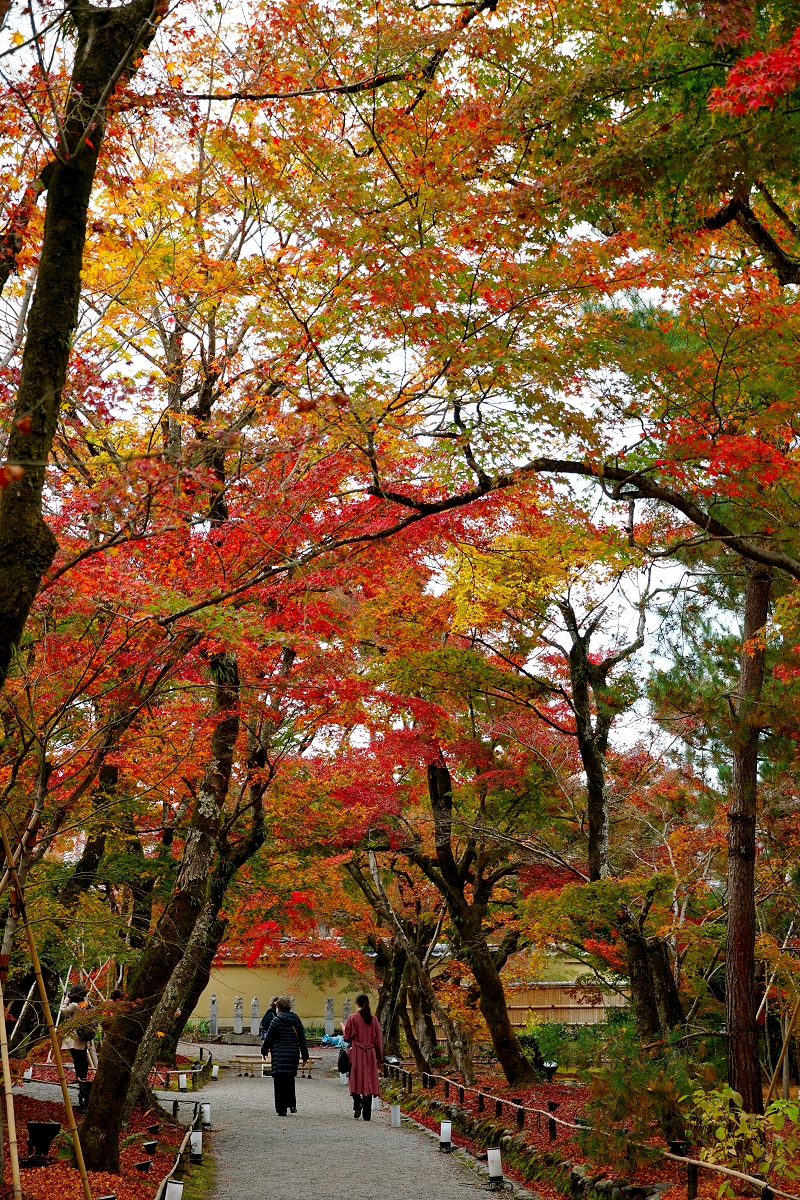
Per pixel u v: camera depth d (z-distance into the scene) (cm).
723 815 1482
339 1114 1741
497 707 1641
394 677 1436
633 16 777
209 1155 1280
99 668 811
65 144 616
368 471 916
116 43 667
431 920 2288
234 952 2598
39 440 582
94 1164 1004
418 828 1991
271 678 1063
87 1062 1439
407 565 1167
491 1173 1153
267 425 870
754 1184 815
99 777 1245
